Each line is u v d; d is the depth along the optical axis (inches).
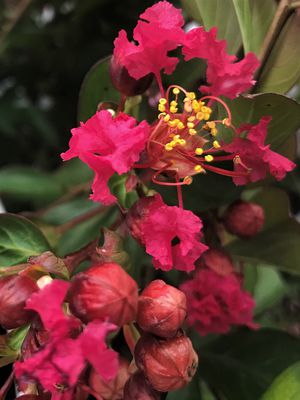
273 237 4.4
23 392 3.3
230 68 3.3
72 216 5.4
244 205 4.0
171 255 3.2
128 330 3.4
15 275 3.2
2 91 6.8
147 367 3.1
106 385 3.3
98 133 3.0
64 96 6.6
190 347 3.2
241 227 4.0
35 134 6.7
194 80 3.8
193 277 3.9
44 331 3.0
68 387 2.9
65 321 2.7
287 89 3.7
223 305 4.0
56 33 6.2
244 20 3.7
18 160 6.8
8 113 6.5
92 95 4.1
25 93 6.9
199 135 3.5
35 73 6.6
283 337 4.7
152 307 3.0
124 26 6.0
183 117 3.3
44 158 6.9
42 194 5.9
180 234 3.1
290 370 3.7
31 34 6.3
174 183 3.3
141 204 3.3
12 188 5.9
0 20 6.5
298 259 4.3
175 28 3.2
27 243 3.8
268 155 3.3
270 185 4.4
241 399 4.5
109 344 3.5
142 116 3.9
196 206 3.8
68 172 6.0
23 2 6.4
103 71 4.1
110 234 3.5
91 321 2.8
